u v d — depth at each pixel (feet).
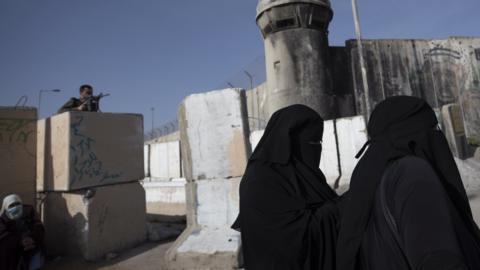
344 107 49.03
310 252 4.61
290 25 46.83
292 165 5.36
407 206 2.83
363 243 3.51
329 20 48.70
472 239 2.89
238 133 14.26
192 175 14.84
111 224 16.85
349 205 3.76
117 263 15.35
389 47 51.70
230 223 13.78
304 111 5.64
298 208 4.82
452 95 51.70
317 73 46.06
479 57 53.01
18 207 13.56
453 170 3.67
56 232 17.06
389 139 3.68
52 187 17.08
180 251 13.21
